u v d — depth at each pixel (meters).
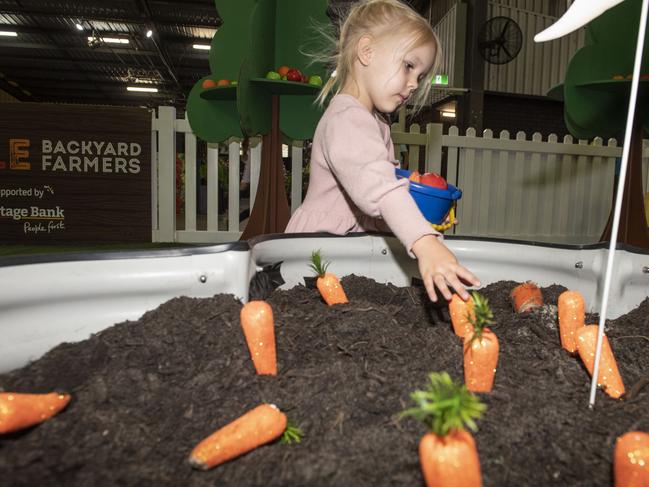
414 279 1.85
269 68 4.02
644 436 0.72
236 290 1.29
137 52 18.58
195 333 1.06
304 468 0.74
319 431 0.83
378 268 1.87
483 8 10.27
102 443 0.77
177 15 14.69
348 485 0.70
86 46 17.89
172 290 1.24
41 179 4.73
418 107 2.49
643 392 1.03
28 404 0.78
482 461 0.75
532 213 5.73
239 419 0.78
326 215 1.98
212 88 4.00
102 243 4.83
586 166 5.85
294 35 4.13
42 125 4.70
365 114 1.75
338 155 1.66
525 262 1.82
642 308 1.57
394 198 1.45
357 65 1.86
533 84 11.30
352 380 0.95
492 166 5.61
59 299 1.11
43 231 4.77
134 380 0.92
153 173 4.98
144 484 0.70
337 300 1.46
